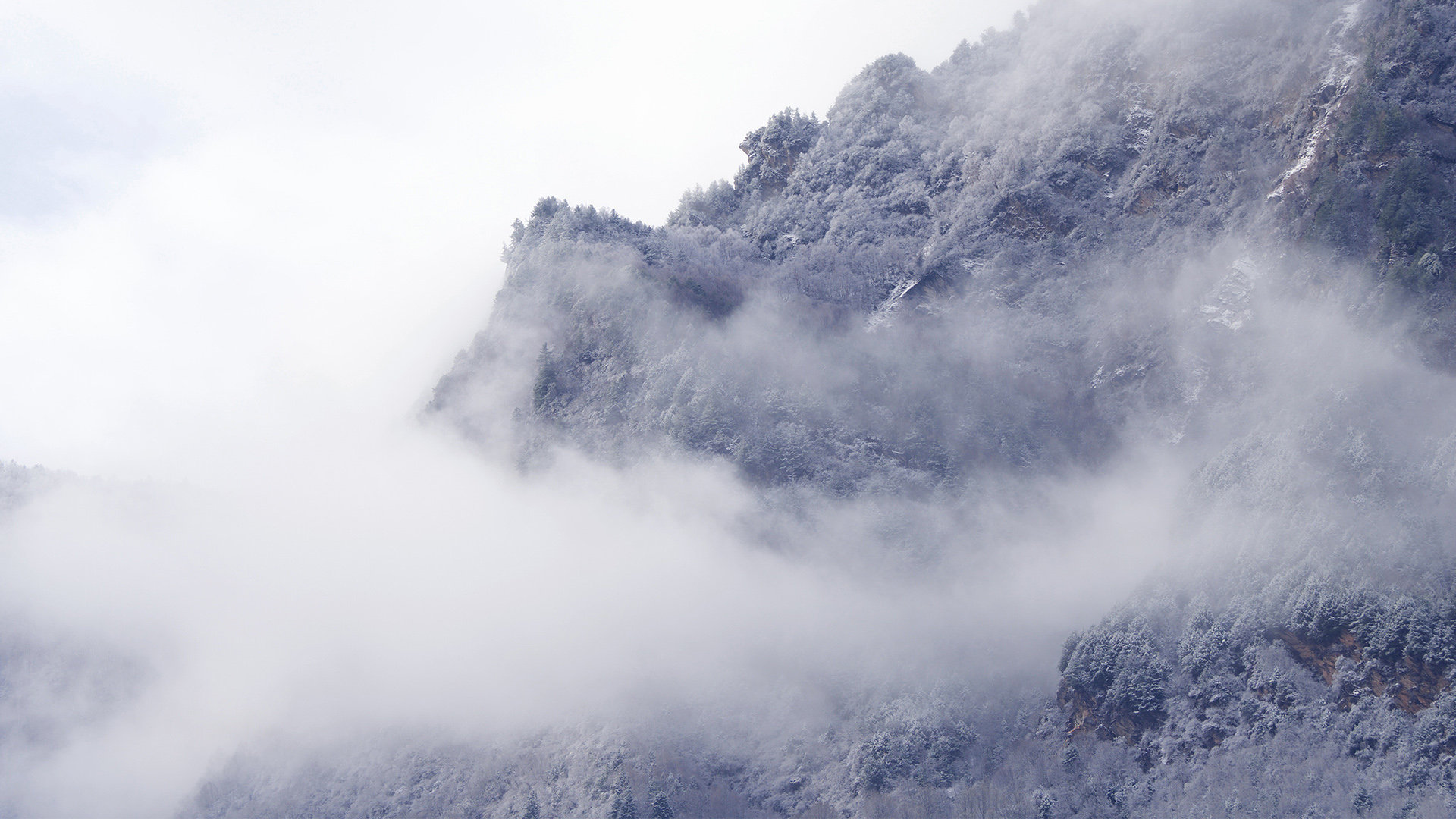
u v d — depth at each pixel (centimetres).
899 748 13175
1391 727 10675
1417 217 16375
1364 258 16862
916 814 12300
